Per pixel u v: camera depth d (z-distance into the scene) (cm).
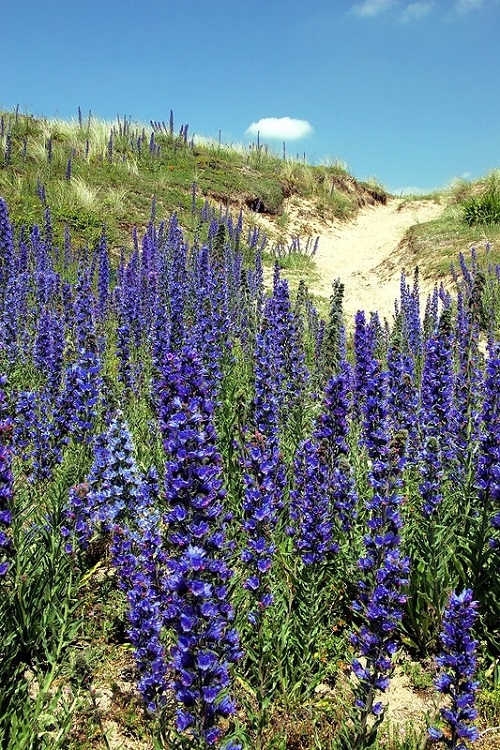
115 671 421
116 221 2175
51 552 463
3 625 388
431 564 470
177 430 305
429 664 452
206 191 2838
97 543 535
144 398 793
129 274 1166
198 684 279
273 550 385
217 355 700
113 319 1194
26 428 607
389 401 594
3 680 382
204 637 277
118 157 2780
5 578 429
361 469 592
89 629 449
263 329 739
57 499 505
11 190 2088
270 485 382
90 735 368
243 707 391
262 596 382
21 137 2661
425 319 1220
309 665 419
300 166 3631
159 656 355
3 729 333
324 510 435
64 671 409
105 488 455
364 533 518
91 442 593
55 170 2411
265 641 410
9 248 1083
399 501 379
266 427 529
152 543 405
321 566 454
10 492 396
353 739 362
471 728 317
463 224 2348
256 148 3659
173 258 1069
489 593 459
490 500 498
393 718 405
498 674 423
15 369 859
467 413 569
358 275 2367
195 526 300
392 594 352
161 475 561
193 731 296
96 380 607
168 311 767
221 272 794
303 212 3231
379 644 348
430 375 546
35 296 1166
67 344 822
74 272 1596
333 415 456
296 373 706
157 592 380
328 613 461
